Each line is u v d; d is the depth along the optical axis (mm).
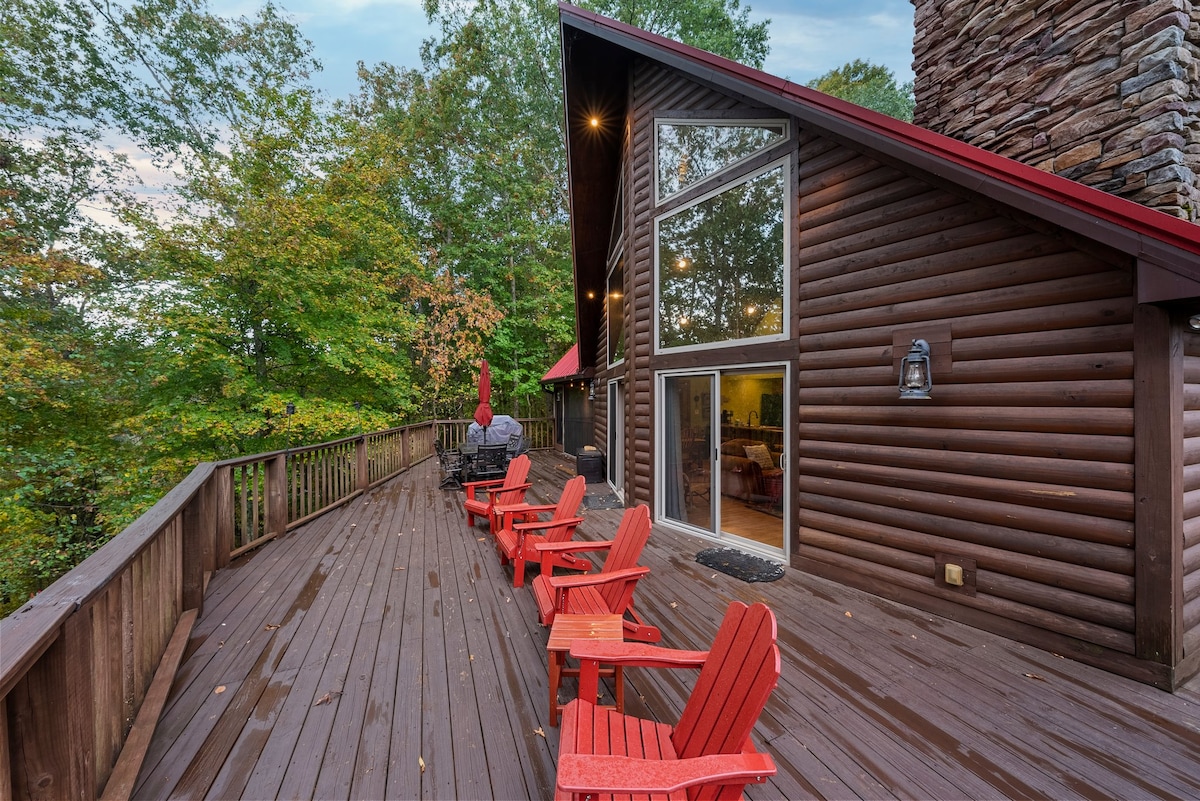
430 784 1779
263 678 2469
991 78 3432
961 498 3164
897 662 2662
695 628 3078
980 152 2760
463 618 3189
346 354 9508
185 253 8047
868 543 3697
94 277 7586
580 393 12273
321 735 2045
